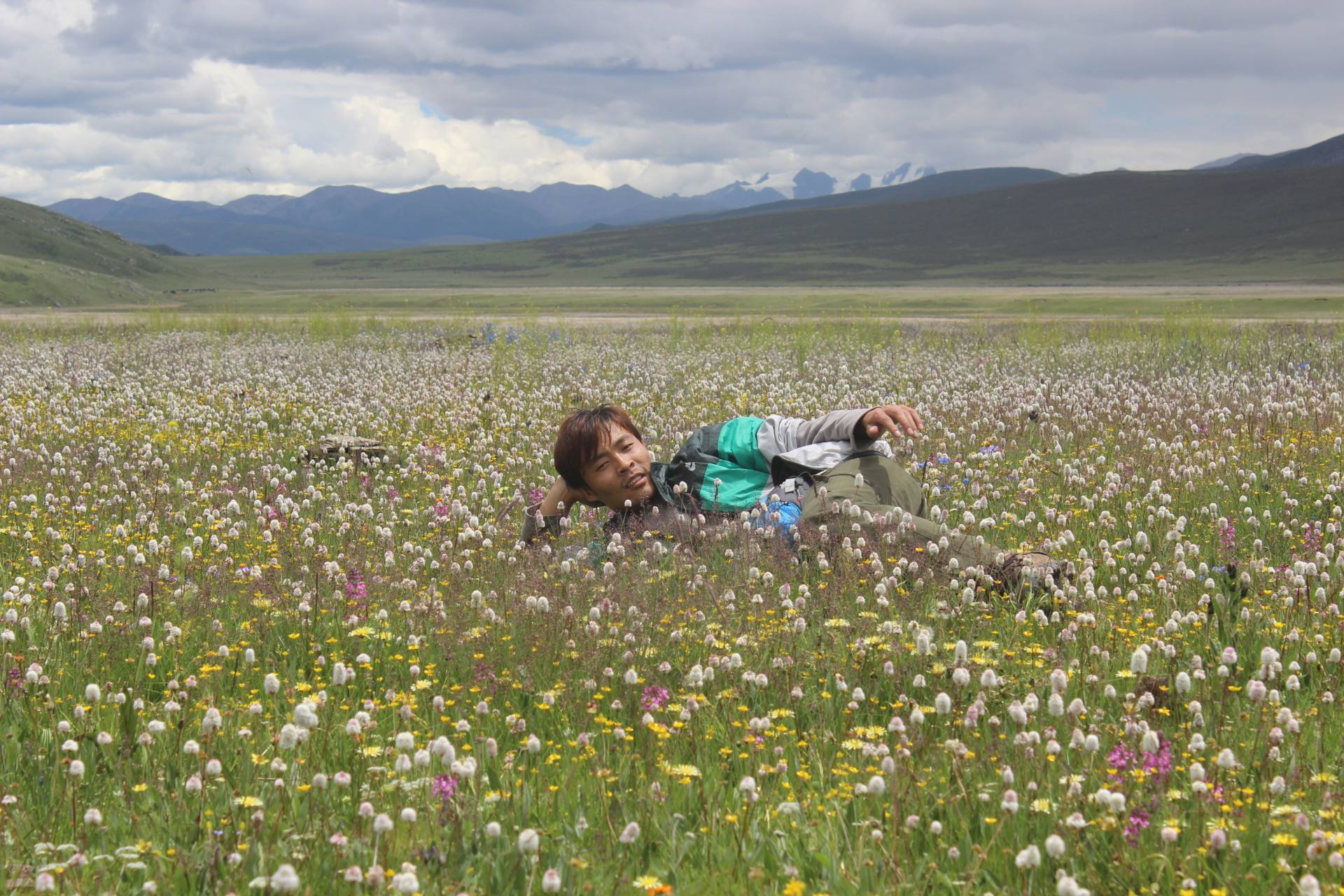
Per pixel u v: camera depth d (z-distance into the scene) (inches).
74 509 327.0
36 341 1215.6
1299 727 158.2
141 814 145.9
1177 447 394.6
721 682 189.0
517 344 1073.5
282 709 183.9
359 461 447.5
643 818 141.1
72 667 197.5
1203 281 4379.9
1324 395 571.8
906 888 125.5
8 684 185.5
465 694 188.9
